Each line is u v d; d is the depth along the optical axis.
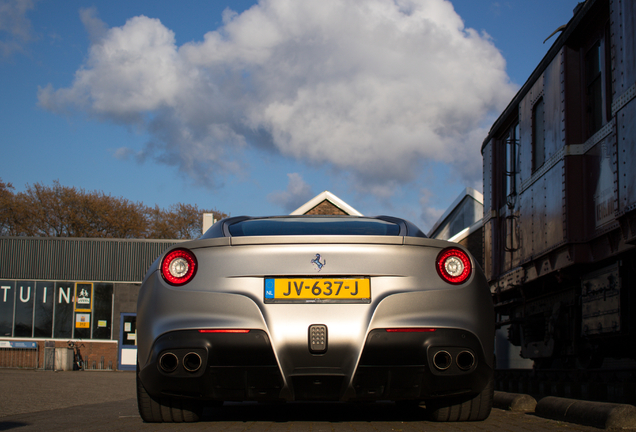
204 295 3.13
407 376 3.09
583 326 6.21
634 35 4.75
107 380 13.55
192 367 3.09
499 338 13.38
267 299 3.10
